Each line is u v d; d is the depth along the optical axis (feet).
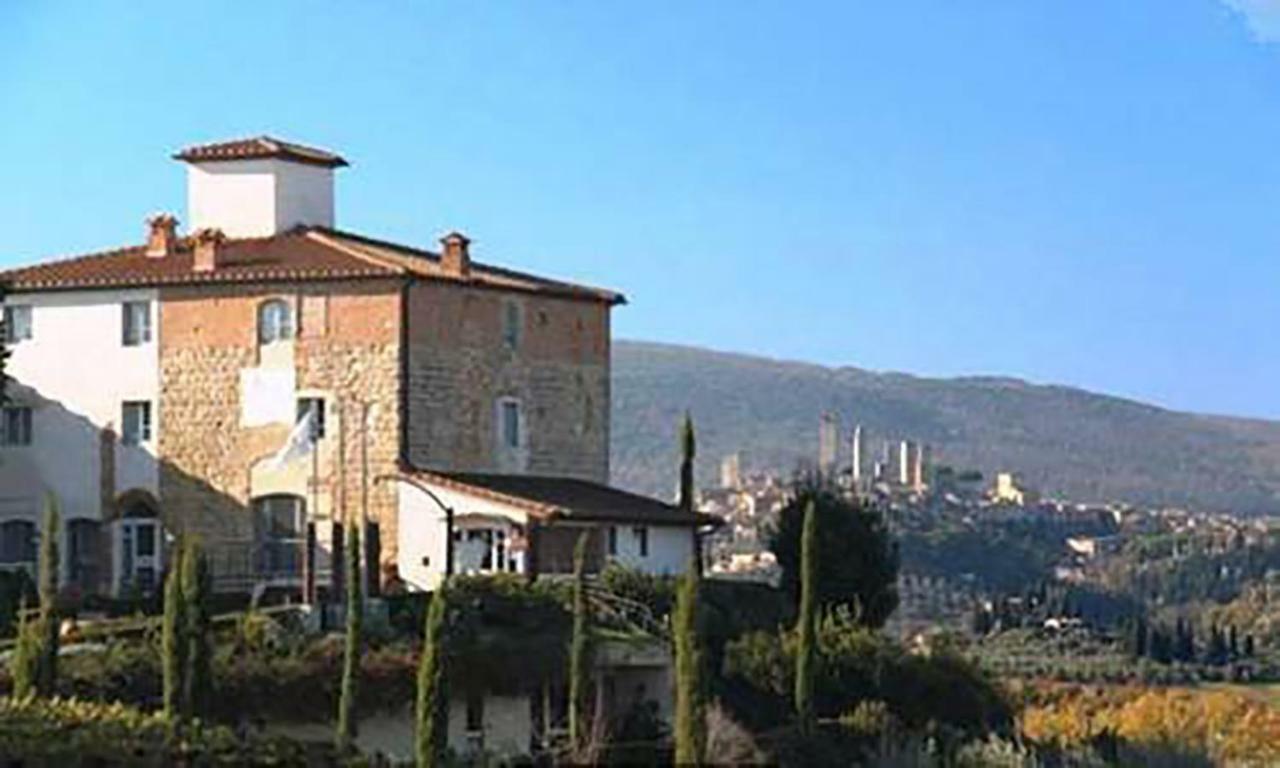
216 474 333.21
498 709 271.28
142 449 337.11
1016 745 318.24
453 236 340.80
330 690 256.93
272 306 331.57
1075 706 458.91
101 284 339.16
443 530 319.06
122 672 251.39
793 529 352.08
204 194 360.89
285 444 329.11
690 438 350.64
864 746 285.43
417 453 326.65
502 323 342.23
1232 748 414.82
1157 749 358.84
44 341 342.44
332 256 336.29
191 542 248.11
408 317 326.44
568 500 325.42
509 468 342.44
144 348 337.31
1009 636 611.47
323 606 276.41
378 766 240.73
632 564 328.70
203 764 229.86
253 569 328.70
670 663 282.56
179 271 337.72
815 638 291.38
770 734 279.28
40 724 226.38
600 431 360.89
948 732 303.68
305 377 329.11
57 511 276.21
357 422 326.65
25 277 344.49
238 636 261.65
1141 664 568.00
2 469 343.67
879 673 305.32
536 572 312.91
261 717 252.62
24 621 247.70
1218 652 599.16
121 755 225.15
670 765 261.03
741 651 294.66
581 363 357.00
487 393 339.16
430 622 241.14
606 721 269.64
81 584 337.11
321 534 326.44
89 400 339.98
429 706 240.73
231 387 333.21
